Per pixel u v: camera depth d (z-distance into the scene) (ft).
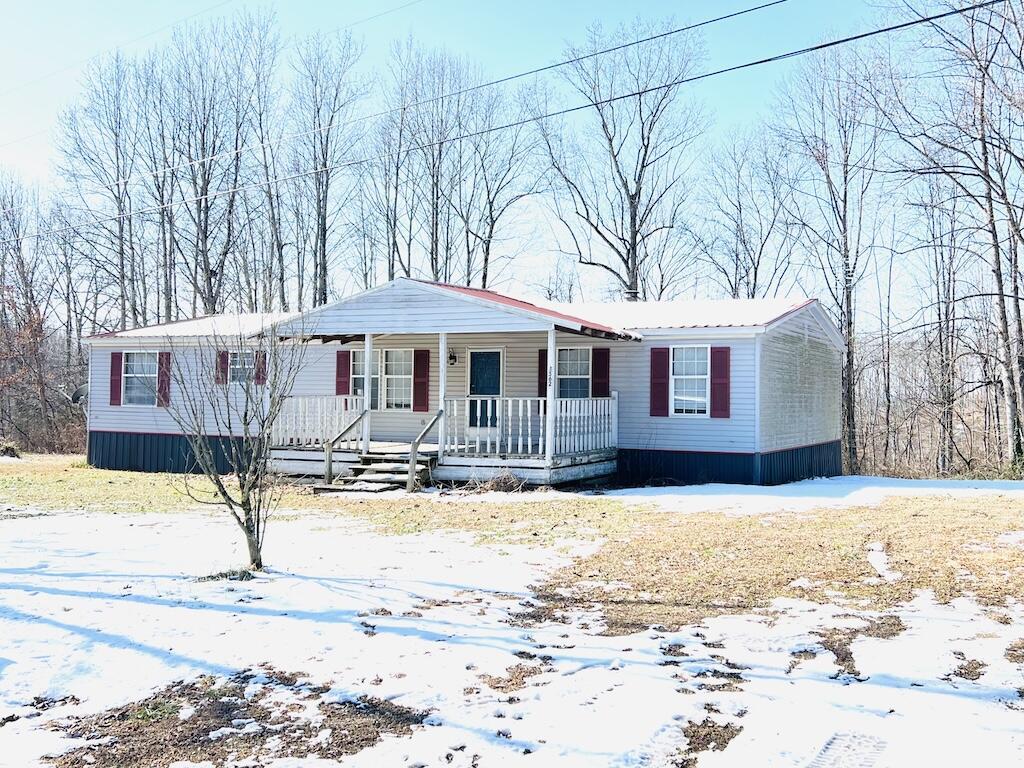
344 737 14.20
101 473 63.87
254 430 58.80
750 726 14.56
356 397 61.26
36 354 115.03
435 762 13.25
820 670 17.21
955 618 20.74
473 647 18.62
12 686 16.30
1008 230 78.59
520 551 29.99
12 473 63.16
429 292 52.19
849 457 96.68
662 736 14.14
